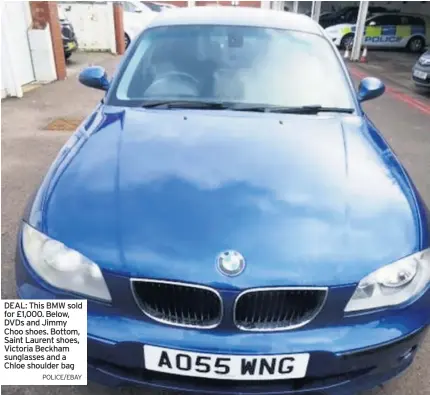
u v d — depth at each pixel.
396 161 2.12
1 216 3.21
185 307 1.45
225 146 1.99
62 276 1.52
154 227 1.53
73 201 1.65
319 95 2.50
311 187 1.75
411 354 1.64
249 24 2.78
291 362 1.44
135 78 2.54
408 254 1.55
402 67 12.77
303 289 1.43
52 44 8.36
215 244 1.47
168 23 2.78
